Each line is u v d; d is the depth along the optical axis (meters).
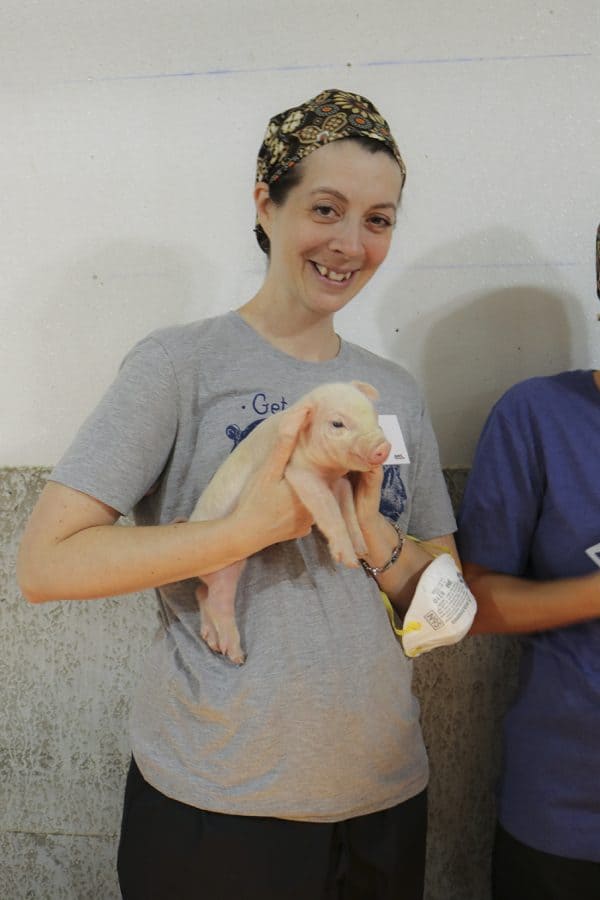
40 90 1.45
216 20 1.43
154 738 1.02
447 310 1.50
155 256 1.48
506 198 1.47
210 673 0.96
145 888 1.00
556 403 1.23
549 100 1.44
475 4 1.42
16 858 1.57
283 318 1.05
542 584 1.19
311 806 0.96
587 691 1.16
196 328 1.03
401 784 1.04
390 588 1.09
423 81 1.44
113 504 0.95
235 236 1.47
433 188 1.47
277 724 0.94
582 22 1.42
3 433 1.52
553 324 1.50
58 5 1.43
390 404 1.10
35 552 0.94
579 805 1.16
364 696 0.98
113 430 0.95
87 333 1.50
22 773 1.54
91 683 1.51
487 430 1.29
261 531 0.90
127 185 1.47
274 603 0.96
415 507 1.18
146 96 1.45
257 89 1.44
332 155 0.96
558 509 1.20
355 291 1.05
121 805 1.53
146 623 1.50
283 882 0.97
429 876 1.55
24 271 1.49
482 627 1.26
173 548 0.90
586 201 1.47
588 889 1.17
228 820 0.96
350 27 1.42
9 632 1.51
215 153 1.45
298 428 0.86
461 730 1.52
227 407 1.01
